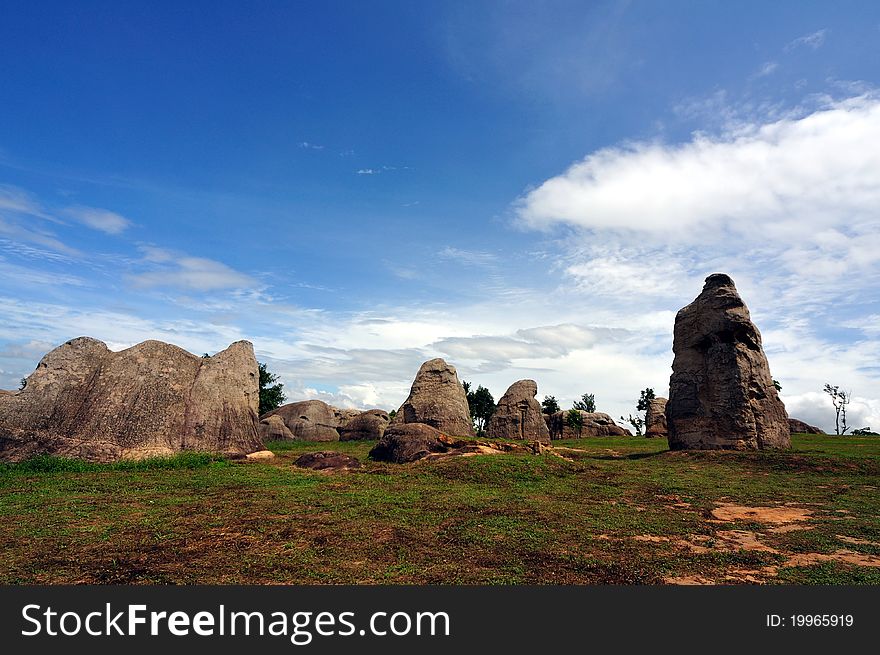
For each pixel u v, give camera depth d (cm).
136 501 1470
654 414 5588
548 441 4619
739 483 1933
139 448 2556
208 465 2350
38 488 1680
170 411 2769
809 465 2275
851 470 2211
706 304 3148
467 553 1014
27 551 1004
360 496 1539
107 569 916
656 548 1075
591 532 1184
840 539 1175
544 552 1025
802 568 973
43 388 2573
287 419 5131
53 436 2456
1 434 2383
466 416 4456
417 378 4638
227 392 3047
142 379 2797
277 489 1669
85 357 2766
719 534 1210
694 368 3133
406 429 2714
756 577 924
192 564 943
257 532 1142
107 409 2623
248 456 2717
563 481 1920
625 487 1822
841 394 7950
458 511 1362
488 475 1952
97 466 2238
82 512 1322
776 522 1342
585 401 7588
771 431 2928
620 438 5044
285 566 931
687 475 2134
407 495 1570
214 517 1276
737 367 2936
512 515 1327
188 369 3002
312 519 1255
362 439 5012
